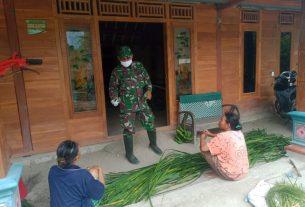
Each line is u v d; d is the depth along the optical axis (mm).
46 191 3182
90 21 4074
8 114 3707
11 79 3668
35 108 3861
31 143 3895
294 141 3709
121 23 7027
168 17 4719
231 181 3129
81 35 4059
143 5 4465
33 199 3016
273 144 4070
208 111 5066
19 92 3730
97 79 4238
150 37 7652
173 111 5031
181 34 4922
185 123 4715
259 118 6133
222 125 3193
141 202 2768
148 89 4016
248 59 5867
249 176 3229
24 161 3816
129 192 2895
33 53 3758
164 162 3475
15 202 2129
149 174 3242
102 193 2146
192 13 4953
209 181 3156
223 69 5500
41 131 3936
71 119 4125
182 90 5090
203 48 5180
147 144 4449
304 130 3561
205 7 5074
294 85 5535
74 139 4184
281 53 6320
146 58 7934
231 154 3014
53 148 4035
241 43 5668
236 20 5508
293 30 6371
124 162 3896
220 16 5230
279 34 6180
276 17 6055
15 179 2094
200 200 2779
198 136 4680
